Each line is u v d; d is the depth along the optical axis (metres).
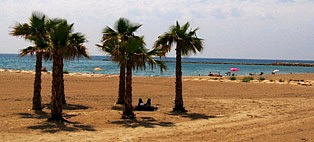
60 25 15.00
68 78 39.22
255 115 18.64
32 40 15.43
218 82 39.88
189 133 13.62
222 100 25.50
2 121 14.77
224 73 83.75
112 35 18.25
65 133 12.84
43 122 14.77
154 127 14.61
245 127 15.20
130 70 16.61
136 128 14.29
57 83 15.15
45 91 28.02
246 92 31.22
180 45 19.45
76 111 18.53
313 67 148.88
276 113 19.50
